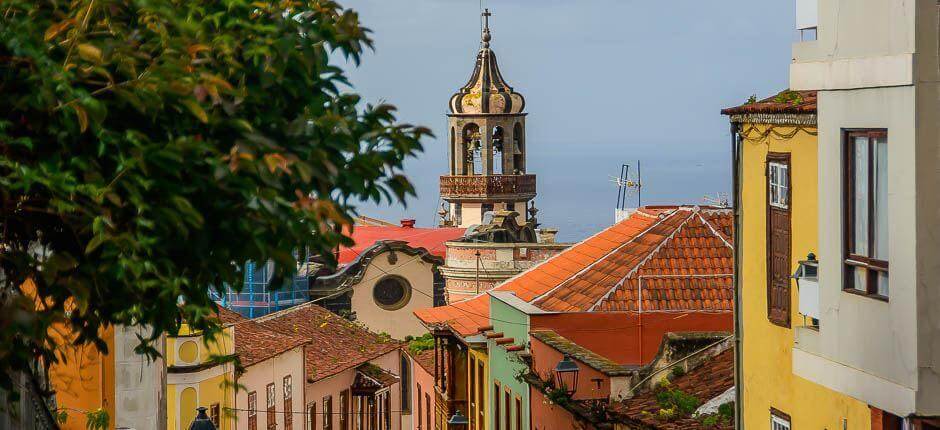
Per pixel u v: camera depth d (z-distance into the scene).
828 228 32.06
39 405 35.66
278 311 115.62
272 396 90.31
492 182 174.00
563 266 70.00
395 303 143.25
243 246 22.81
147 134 22.58
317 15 24.89
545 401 57.16
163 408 49.56
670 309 60.50
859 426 33.22
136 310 23.36
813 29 34.41
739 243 41.25
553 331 60.44
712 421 43.50
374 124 24.73
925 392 28.45
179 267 22.97
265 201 22.44
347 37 24.92
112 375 47.62
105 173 22.17
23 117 21.72
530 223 168.50
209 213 22.59
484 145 175.25
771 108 37.88
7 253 22.45
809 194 36.38
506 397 66.94
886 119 29.33
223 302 126.38
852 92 30.75
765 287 39.44
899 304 28.89
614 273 63.34
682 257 62.97
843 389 31.34
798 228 37.09
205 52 23.28
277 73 23.83
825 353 32.41
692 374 49.00
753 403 40.50
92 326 23.30
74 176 21.91
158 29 22.94
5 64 21.59
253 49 23.59
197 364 76.19
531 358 60.44
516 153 177.00
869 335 30.31
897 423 31.64
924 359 28.41
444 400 85.31
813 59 32.47
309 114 24.30
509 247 132.50
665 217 67.38
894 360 29.22
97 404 47.31
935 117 28.25
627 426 46.53
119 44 22.22
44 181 21.44
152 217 21.92
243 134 23.00
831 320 32.03
